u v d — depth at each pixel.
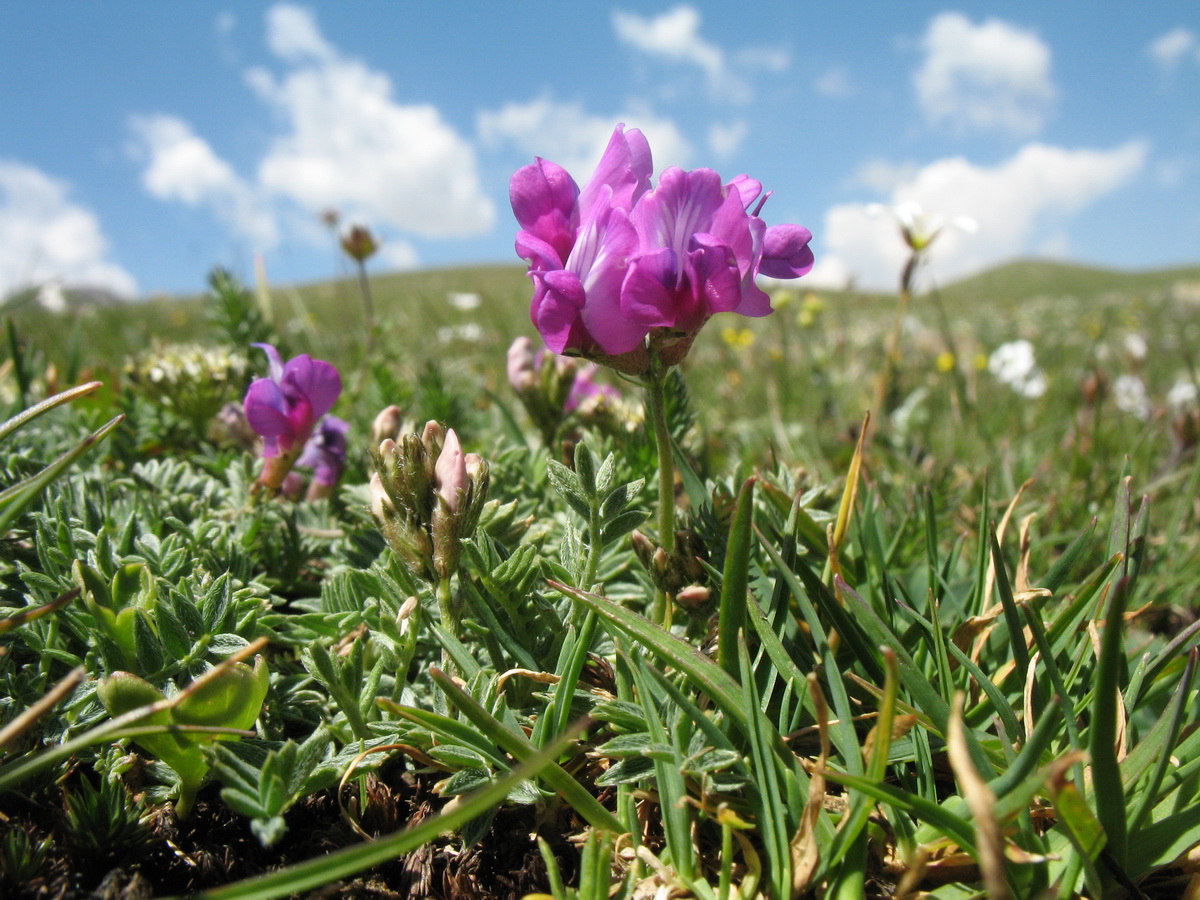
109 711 0.08
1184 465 0.21
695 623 0.10
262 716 0.09
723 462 0.24
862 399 0.35
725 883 0.07
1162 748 0.07
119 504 0.12
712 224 0.09
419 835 0.06
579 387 0.17
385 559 0.11
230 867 0.08
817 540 0.11
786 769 0.07
